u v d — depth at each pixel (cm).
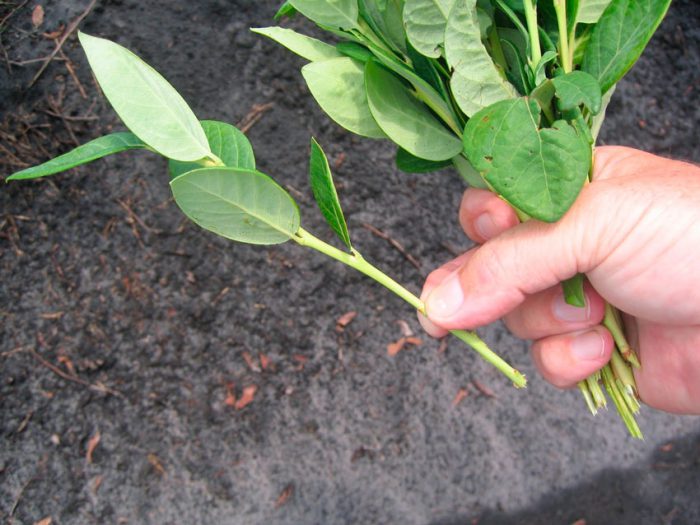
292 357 43
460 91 19
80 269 42
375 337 43
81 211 42
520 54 21
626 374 26
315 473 41
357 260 21
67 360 41
